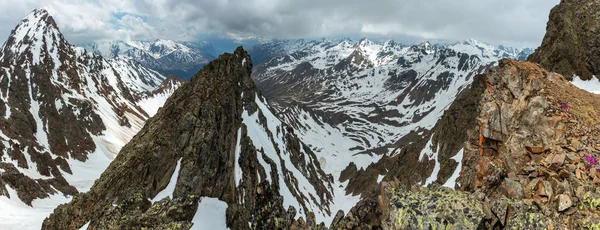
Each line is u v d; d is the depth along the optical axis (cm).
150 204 4744
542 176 2553
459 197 2327
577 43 5859
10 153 13488
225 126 6450
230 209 4822
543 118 2995
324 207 10162
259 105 10625
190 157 5253
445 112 10606
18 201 10794
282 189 7725
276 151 9275
